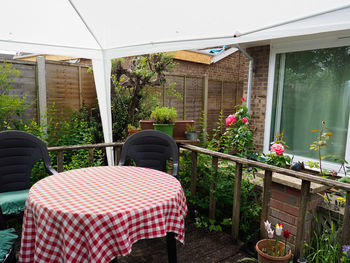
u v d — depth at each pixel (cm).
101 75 376
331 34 365
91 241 141
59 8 252
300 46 401
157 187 188
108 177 212
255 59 464
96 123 524
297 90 418
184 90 644
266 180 232
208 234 273
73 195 170
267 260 202
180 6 237
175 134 337
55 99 498
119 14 262
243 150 327
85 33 311
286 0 201
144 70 481
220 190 283
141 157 285
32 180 345
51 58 873
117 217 143
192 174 306
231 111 794
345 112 371
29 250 167
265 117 456
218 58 869
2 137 244
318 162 359
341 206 272
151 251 240
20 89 451
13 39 304
